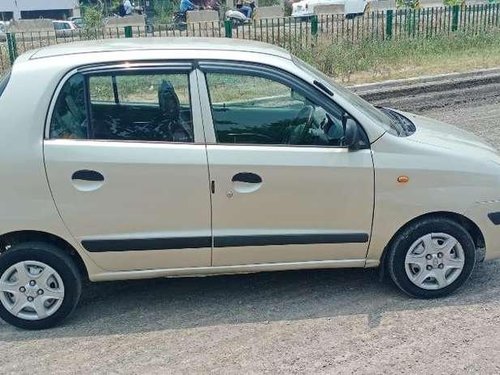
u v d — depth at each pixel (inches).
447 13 644.1
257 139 157.8
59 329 159.9
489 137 336.5
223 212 155.9
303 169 155.6
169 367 141.7
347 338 151.6
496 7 682.8
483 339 149.6
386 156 158.9
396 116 189.0
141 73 154.7
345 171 157.0
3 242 157.2
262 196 155.8
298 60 176.2
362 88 467.2
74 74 153.2
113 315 166.6
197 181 153.4
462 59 559.2
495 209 164.4
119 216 153.3
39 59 155.9
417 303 167.6
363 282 180.5
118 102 154.4
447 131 182.9
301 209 158.1
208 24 590.6
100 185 151.2
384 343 149.1
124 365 143.2
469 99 438.6
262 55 162.1
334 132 159.8
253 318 162.4
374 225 161.6
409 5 755.4
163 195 153.2
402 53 558.6
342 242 161.9
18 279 155.9
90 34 571.8
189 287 181.2
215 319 162.6
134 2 1227.9
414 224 163.3
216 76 157.2
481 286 176.1
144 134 154.6
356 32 598.5
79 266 161.0
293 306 168.1
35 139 150.1
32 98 151.1
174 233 155.9
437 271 167.2
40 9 1664.6
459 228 163.9
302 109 159.9
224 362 143.1
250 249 159.2
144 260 157.3
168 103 155.7
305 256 162.9
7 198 149.9
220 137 156.5
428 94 456.4
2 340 155.4
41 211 151.0
